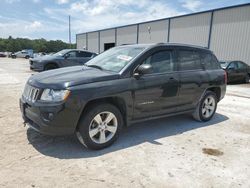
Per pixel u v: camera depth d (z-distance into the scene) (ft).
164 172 11.55
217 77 19.77
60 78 13.08
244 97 32.91
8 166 11.42
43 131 12.37
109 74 13.84
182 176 11.30
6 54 182.39
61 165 11.72
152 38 96.84
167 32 88.63
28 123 13.50
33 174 10.86
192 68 18.08
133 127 17.67
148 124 18.49
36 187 9.95
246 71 51.16
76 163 11.98
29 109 12.98
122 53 16.26
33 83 13.30
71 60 46.24
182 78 16.93
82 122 12.81
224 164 12.66
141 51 15.38
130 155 13.10
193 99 18.20
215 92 20.59
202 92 18.78
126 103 14.14
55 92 12.20
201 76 18.38
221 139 16.12
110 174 11.14
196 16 76.28
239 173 11.85
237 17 63.57
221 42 68.54
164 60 16.25
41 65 44.24
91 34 144.25
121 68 14.49
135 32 106.01
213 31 70.79
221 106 26.27
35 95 12.72
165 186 10.44
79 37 162.50
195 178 11.19
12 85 34.04
